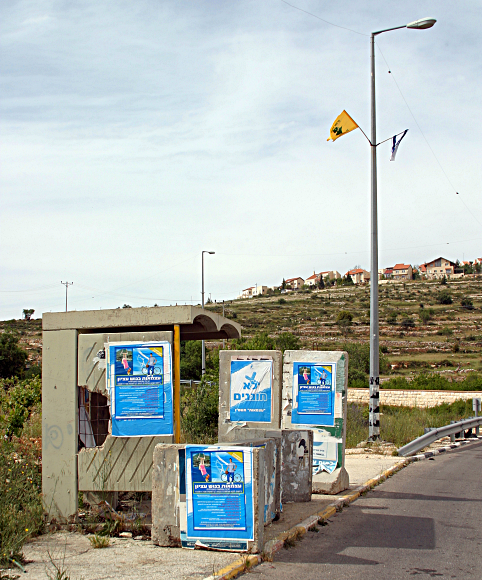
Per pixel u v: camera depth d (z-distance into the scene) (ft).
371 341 54.39
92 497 24.07
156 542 20.95
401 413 84.94
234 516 20.38
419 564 20.29
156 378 23.56
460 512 28.63
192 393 60.03
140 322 23.89
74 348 24.21
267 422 31.40
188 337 32.07
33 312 272.51
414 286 408.87
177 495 20.99
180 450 21.01
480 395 106.01
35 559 18.99
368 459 45.57
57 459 23.81
